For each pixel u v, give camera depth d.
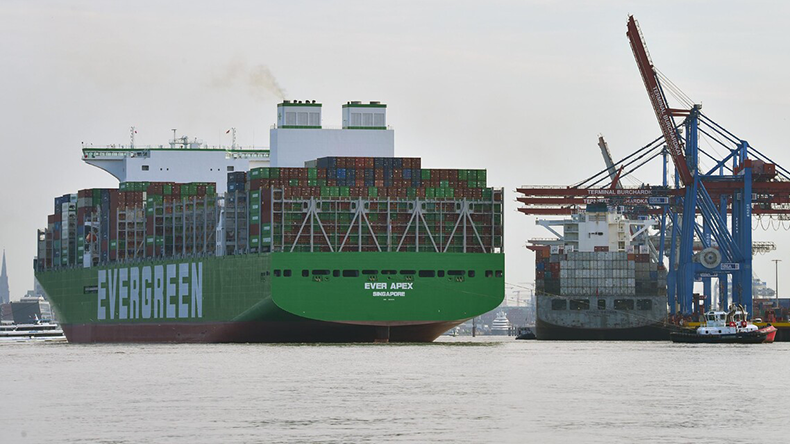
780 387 132.62
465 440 95.88
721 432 99.88
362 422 104.94
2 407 116.69
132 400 121.12
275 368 157.88
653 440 96.06
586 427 102.44
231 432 99.69
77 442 95.44
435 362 169.00
